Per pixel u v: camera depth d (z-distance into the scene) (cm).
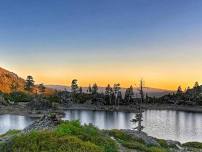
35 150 1625
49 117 2734
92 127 2380
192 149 3897
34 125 2709
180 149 3659
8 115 19738
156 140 3659
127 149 2516
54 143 1692
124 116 19325
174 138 9800
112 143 2125
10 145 1711
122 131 3347
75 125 2208
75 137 1819
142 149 2617
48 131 1881
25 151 1617
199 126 13400
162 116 19238
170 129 12294
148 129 12294
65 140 1734
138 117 8781
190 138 9838
